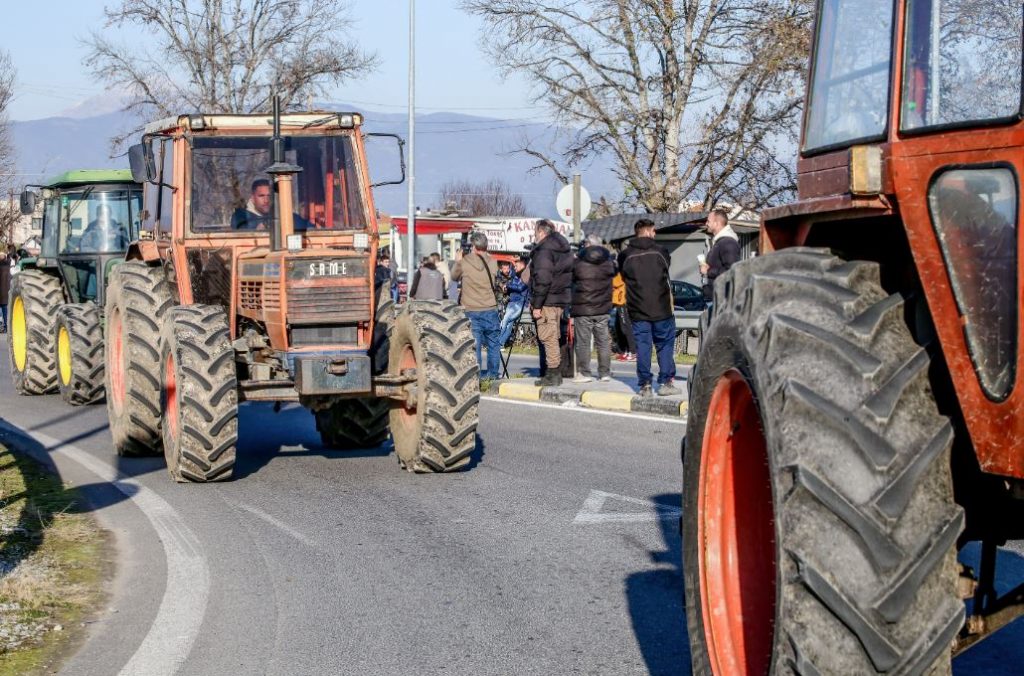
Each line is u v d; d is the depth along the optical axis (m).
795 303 3.30
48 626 5.95
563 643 5.58
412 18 32.56
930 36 3.24
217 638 5.78
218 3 43.28
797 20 30.73
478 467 10.27
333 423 11.30
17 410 15.34
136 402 10.93
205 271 10.41
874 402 2.96
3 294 30.88
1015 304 2.86
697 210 38.22
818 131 3.96
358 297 9.57
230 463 9.63
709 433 3.90
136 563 7.24
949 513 2.91
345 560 7.21
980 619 3.44
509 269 25.14
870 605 2.84
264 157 10.58
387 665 5.35
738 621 3.84
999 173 2.93
